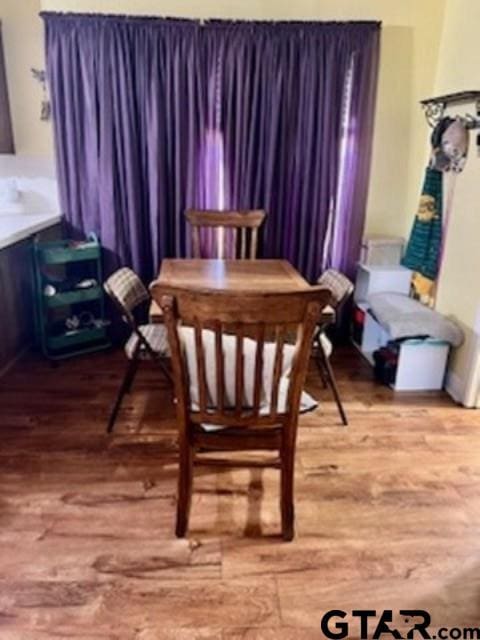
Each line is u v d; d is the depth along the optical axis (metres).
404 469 2.15
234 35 2.92
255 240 3.12
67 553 1.64
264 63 2.97
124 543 1.70
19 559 1.61
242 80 2.99
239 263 2.68
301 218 3.27
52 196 3.26
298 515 1.85
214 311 1.38
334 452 2.25
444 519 1.86
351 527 1.80
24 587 1.51
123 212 3.18
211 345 1.49
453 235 2.85
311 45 2.96
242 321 1.40
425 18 3.07
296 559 1.65
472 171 2.66
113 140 3.03
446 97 2.81
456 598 1.52
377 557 1.67
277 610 1.46
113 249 3.22
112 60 2.90
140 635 1.37
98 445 2.27
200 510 1.86
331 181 3.20
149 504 1.89
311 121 3.08
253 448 1.65
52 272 3.29
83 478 2.03
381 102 3.22
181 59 2.94
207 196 3.21
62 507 1.86
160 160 3.09
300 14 3.01
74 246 3.03
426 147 3.32
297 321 1.41
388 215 3.48
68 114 2.99
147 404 2.64
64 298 3.07
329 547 1.71
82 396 2.71
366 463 2.18
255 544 1.71
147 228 3.25
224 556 1.65
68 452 2.21
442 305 2.98
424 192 3.05
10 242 2.54
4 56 2.97
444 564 1.65
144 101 3.00
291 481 1.66
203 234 3.25
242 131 3.08
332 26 2.93
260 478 2.06
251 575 1.58
